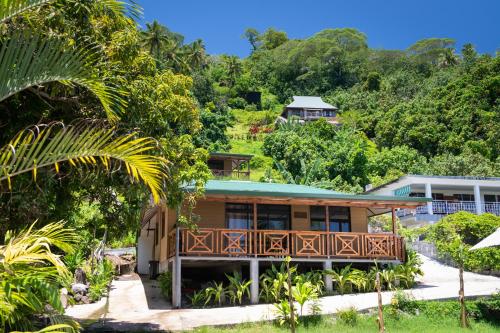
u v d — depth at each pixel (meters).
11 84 6.00
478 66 75.31
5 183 9.11
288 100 114.94
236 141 80.12
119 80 10.30
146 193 11.28
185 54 90.19
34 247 5.67
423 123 69.25
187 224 15.37
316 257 19.09
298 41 140.62
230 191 17.33
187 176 12.93
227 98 108.62
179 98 12.23
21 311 6.06
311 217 20.98
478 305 15.88
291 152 60.34
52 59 6.32
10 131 9.54
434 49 122.00
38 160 6.16
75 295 17.70
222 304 17.44
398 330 13.85
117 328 13.41
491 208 37.03
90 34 9.95
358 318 14.72
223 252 17.84
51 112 10.12
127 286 21.73
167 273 19.20
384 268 19.75
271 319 14.48
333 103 102.94
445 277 21.83
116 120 9.76
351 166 57.03
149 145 11.02
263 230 18.44
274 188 21.80
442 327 14.41
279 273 17.19
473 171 50.94
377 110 88.38
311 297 14.94
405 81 102.06
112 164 10.43
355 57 127.12
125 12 8.41
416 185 37.12
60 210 11.05
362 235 19.70
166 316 15.33
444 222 27.03
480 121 65.88
